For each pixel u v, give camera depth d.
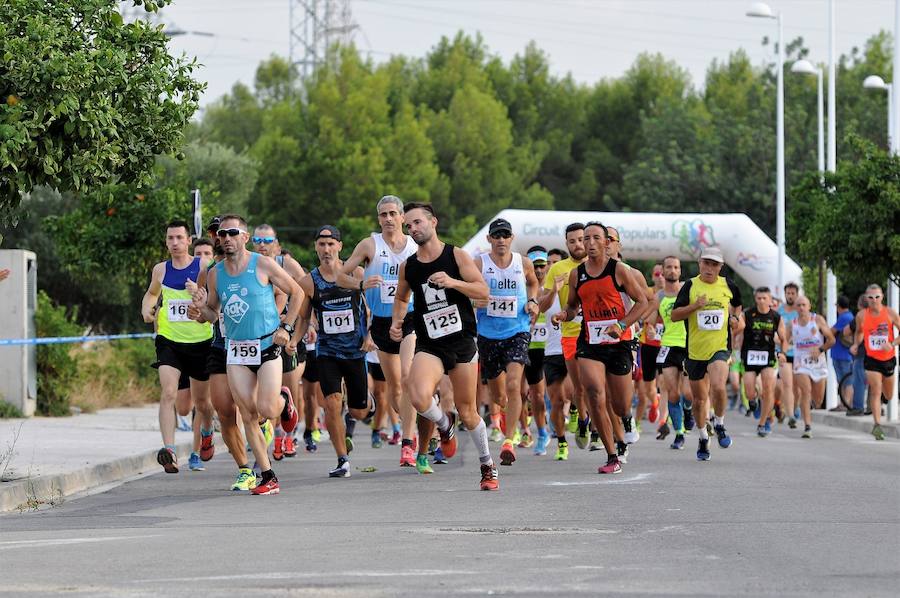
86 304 108.38
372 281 32.94
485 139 195.50
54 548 20.66
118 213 63.69
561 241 83.75
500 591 16.34
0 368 55.06
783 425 61.97
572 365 36.09
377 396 43.69
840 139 165.12
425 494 28.31
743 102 199.12
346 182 174.12
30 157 28.52
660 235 85.94
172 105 31.05
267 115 195.38
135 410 63.00
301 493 29.17
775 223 167.25
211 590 16.48
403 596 16.00
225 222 28.28
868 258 61.59
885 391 59.75
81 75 28.31
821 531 21.98
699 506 25.61
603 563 18.59
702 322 37.31
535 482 30.62
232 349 28.59
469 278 28.06
